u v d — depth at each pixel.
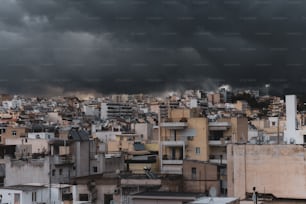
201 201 38.88
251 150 47.94
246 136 93.56
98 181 63.53
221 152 88.50
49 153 77.19
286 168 46.72
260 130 110.12
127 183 62.88
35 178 69.00
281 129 117.50
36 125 135.88
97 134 139.88
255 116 174.12
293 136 58.75
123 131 151.75
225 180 67.31
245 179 47.91
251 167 47.81
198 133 88.69
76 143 76.38
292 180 46.50
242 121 93.50
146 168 80.56
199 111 98.19
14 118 194.62
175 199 49.06
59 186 56.62
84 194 62.75
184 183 67.50
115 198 58.69
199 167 68.00
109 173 74.38
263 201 45.56
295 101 60.78
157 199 49.66
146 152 103.94
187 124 89.50
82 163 76.44
